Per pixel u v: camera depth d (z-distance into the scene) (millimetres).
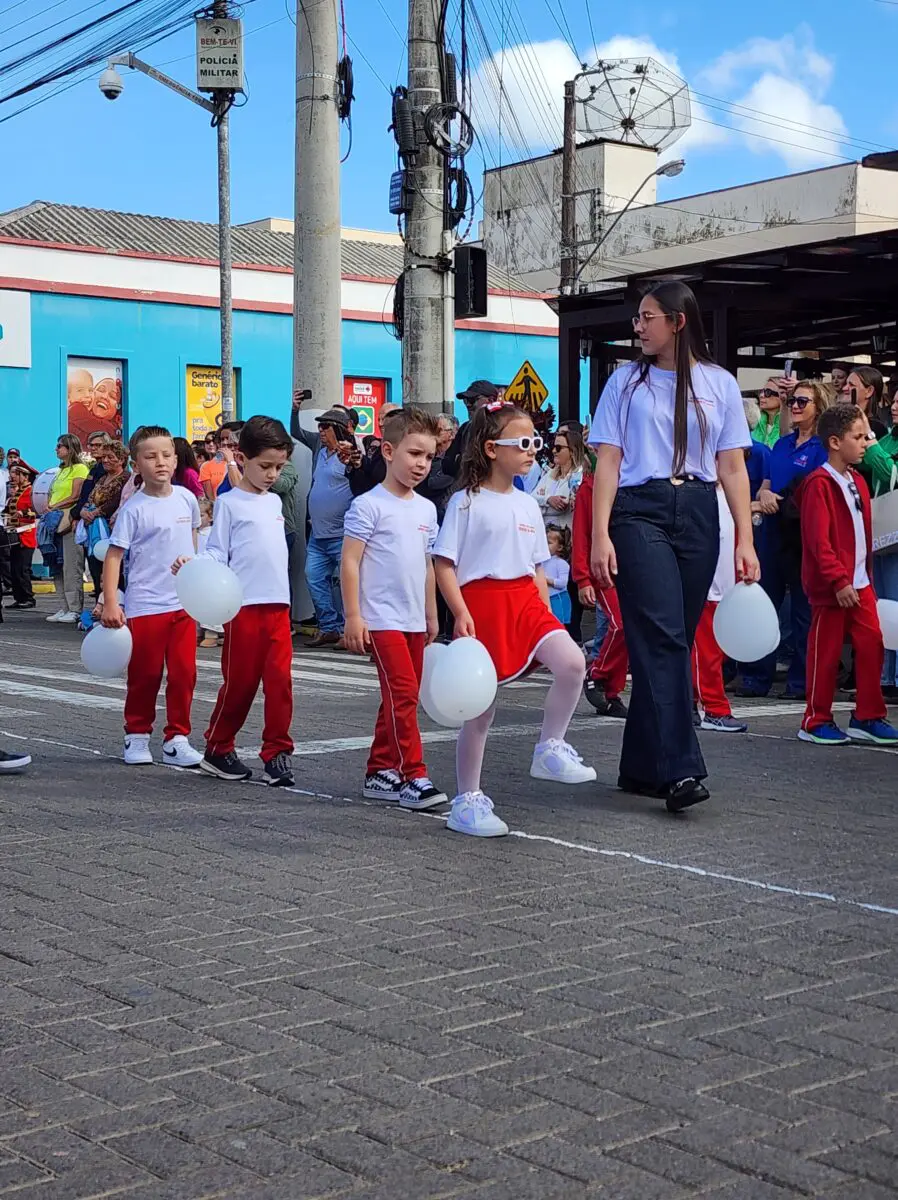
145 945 4250
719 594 8336
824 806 6211
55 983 3914
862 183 36219
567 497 11867
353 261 35781
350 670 11891
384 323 31734
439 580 5906
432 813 6160
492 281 36656
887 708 9219
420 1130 2963
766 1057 3348
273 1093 3160
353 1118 3025
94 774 7125
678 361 6059
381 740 6465
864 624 7816
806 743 7906
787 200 37406
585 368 34500
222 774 7016
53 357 28000
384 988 3852
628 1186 2715
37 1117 3047
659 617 6094
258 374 30422
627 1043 3441
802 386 10109
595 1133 2939
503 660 5988
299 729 8578
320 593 13977
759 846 5469
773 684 10984
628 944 4230
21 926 4457
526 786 6672
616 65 35875
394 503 6320
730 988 3838
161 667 7414
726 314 15430
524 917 4512
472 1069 3283
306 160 15062
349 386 31594
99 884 4953
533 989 3834
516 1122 2996
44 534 17719
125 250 28859
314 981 3912
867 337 19453
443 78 13633
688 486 6113
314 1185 2732
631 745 6270
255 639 6820
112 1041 3480
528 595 6078
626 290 16469
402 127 13609
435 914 4551
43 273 27938
